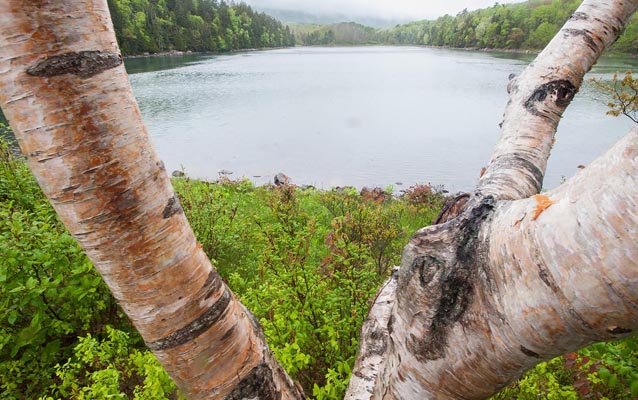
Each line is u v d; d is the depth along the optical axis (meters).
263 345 1.10
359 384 1.52
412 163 21.66
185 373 0.95
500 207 0.89
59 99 0.67
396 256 5.64
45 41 0.64
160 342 0.90
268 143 25.88
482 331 0.85
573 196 0.68
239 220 7.09
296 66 85.69
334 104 41.28
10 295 3.27
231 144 25.47
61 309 3.75
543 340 0.75
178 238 0.85
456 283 0.89
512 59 85.56
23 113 0.67
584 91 37.44
